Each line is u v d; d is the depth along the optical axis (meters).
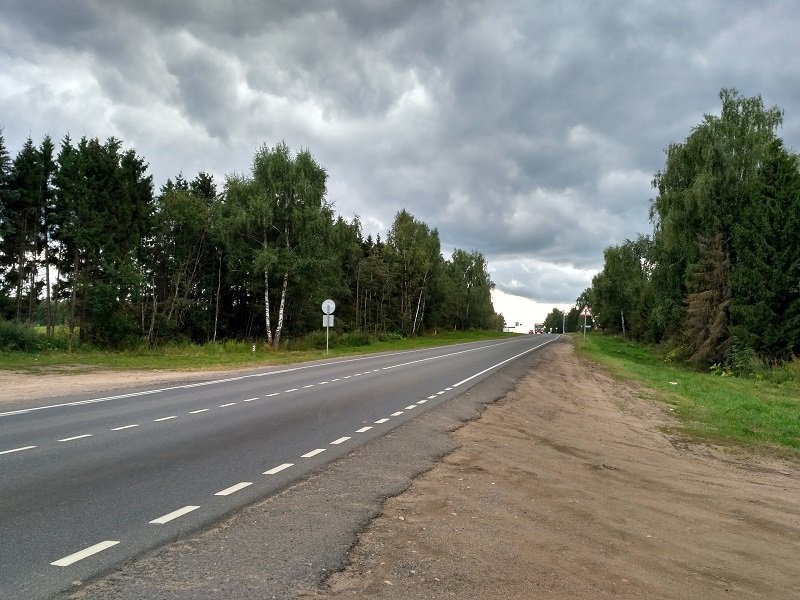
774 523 6.33
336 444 9.11
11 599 3.70
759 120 35.00
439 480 7.15
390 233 80.56
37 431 9.91
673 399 17.91
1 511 5.54
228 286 57.19
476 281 119.06
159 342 48.06
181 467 7.45
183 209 52.06
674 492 7.40
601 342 69.94
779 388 23.27
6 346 27.39
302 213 43.78
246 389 16.94
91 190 44.62
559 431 11.51
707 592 4.34
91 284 41.03
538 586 4.18
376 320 80.44
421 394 16.20
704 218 34.47
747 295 31.53
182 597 3.77
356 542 4.88
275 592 3.88
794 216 30.38
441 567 4.43
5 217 43.75
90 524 5.20
